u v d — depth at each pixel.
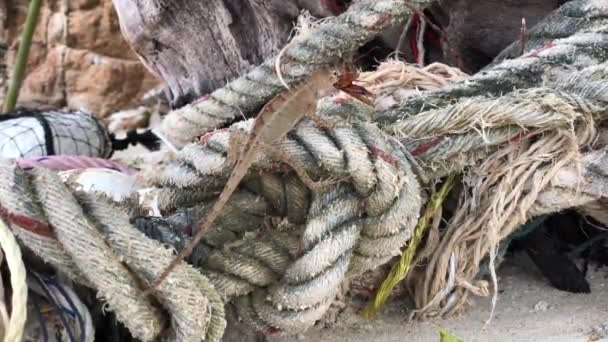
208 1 1.71
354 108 1.12
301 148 1.08
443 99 1.22
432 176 1.20
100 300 1.04
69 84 3.00
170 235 1.08
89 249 0.97
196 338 0.98
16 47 3.07
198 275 1.00
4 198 0.97
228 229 1.11
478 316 1.25
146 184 1.43
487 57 1.58
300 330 1.08
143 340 0.99
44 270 1.03
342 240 1.06
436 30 1.61
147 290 0.98
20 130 1.73
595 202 1.24
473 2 1.52
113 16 2.94
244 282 1.07
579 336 1.17
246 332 1.15
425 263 1.24
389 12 1.30
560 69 1.24
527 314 1.24
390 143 1.12
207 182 1.12
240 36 1.74
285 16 1.64
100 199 1.02
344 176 1.07
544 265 1.30
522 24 1.41
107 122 2.84
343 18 1.32
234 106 1.47
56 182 1.00
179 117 1.52
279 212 1.13
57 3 2.97
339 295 1.23
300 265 1.05
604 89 1.18
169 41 1.83
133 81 3.00
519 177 1.19
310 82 1.02
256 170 1.10
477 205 1.20
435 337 1.21
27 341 1.00
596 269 1.34
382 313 1.27
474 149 1.18
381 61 1.56
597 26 1.32
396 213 1.06
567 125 1.18
